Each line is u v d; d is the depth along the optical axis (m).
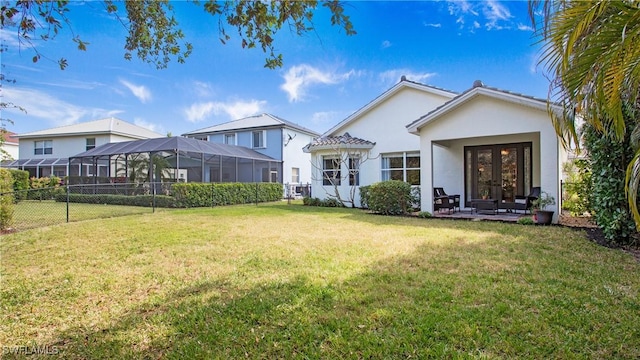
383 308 3.12
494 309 3.04
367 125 14.70
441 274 4.13
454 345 2.46
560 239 6.27
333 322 2.86
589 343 2.46
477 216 10.06
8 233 7.74
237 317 3.04
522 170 11.14
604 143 5.73
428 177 10.33
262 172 23.91
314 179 15.42
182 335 2.76
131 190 15.91
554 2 2.89
